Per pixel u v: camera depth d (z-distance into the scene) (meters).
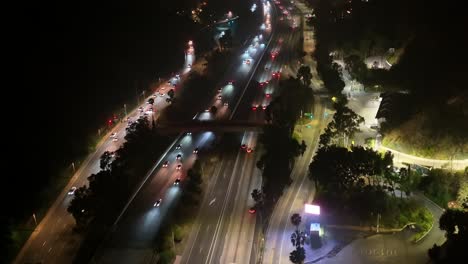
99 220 189.00
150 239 178.88
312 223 170.50
